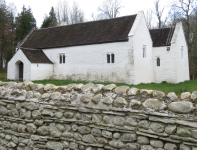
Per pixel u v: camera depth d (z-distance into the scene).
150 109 3.86
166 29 23.94
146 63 21.72
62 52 24.14
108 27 22.58
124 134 4.16
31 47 26.50
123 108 4.17
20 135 5.68
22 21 45.75
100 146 4.44
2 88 6.38
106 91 4.70
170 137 3.59
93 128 4.59
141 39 20.77
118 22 22.48
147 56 21.98
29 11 48.94
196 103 3.49
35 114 5.46
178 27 22.91
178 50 22.56
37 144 5.37
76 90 5.11
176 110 3.54
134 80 19.16
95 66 21.67
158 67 22.80
